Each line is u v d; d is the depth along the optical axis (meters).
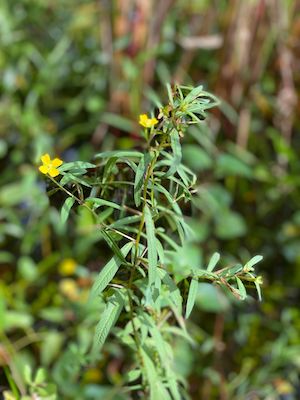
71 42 1.26
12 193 1.06
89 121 1.21
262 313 1.05
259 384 0.95
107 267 0.51
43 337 0.94
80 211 0.64
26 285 1.04
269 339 1.03
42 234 1.09
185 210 0.67
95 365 0.85
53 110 1.24
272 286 1.08
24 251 1.05
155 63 1.18
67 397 0.82
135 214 0.60
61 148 1.18
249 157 1.16
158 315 0.62
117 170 0.60
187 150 1.05
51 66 1.20
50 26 1.29
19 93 1.23
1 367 0.81
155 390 0.58
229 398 0.93
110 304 0.53
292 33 1.20
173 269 0.63
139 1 1.14
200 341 0.97
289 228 1.13
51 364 0.92
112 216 0.66
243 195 1.17
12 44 1.20
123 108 1.16
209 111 1.16
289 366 0.97
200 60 1.21
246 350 1.01
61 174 0.53
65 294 0.99
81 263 1.03
